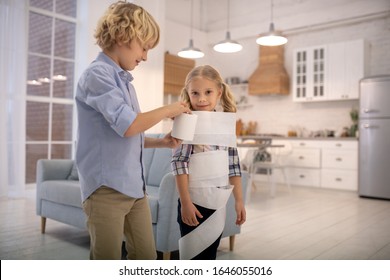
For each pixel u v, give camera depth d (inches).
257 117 286.7
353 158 216.5
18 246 100.6
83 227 102.1
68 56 207.3
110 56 42.4
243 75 295.6
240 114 297.4
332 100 242.7
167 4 285.9
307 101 249.8
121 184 40.5
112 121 37.0
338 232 121.3
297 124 264.5
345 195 208.5
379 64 227.1
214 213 46.5
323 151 228.7
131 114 37.3
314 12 247.0
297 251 98.8
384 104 197.2
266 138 222.1
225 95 50.5
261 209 160.7
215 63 312.5
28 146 189.9
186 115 42.5
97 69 39.2
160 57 232.7
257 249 100.3
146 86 226.5
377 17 225.8
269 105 279.7
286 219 140.9
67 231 118.4
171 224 82.0
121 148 40.8
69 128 207.9
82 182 41.3
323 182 228.8
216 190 45.7
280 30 264.7
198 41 304.2
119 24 39.6
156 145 46.6
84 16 207.9
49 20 198.1
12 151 175.9
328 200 189.2
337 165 223.0
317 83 241.0
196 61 302.0
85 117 40.9
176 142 44.8
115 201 40.8
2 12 173.5
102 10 212.1
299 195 204.2
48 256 92.0
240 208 49.9
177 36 286.0
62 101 204.1
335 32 246.1
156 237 83.0
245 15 292.7
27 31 185.5
